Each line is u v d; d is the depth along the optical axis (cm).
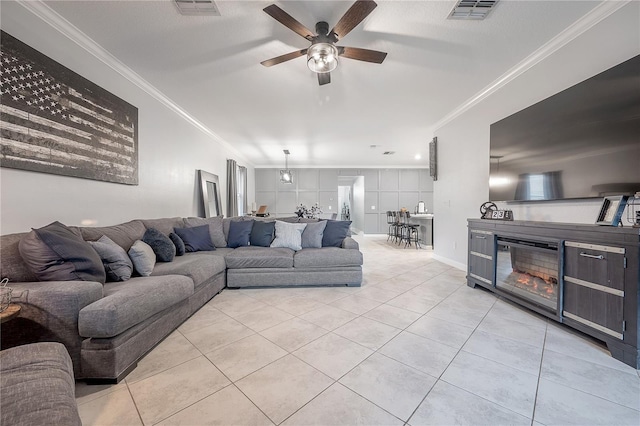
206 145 507
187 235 336
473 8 196
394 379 150
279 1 190
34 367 95
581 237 190
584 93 210
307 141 596
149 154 330
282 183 920
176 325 211
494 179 313
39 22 191
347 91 339
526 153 268
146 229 276
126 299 154
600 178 198
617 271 167
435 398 135
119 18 205
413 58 263
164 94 347
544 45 243
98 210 250
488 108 338
